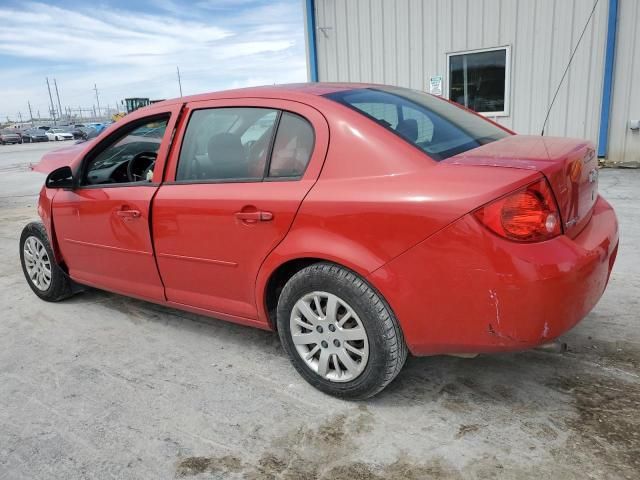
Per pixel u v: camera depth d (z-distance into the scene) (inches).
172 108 127.7
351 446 91.3
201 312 126.6
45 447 96.0
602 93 340.5
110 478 87.4
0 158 986.7
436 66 389.4
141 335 141.8
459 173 87.5
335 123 99.9
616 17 326.0
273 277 108.4
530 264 80.5
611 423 92.7
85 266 151.0
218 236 113.0
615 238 99.8
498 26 361.4
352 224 93.4
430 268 87.0
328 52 426.6
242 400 107.5
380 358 96.0
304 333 106.4
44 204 158.4
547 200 83.0
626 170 330.3
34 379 121.1
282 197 101.9
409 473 84.0
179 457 91.4
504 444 89.0
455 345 89.9
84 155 145.9
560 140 106.5
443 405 101.0
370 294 94.3
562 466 83.1
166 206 121.3
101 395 112.6
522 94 365.4
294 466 87.6
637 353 114.7
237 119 114.7
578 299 84.3
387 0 394.0
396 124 102.0
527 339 83.7
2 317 159.6
